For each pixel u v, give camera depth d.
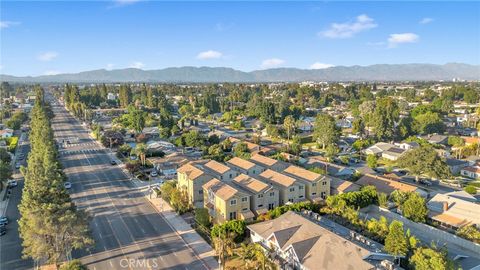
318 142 125.31
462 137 126.81
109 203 70.62
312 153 116.75
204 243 53.94
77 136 150.00
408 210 60.91
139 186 81.38
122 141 128.88
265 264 43.62
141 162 100.25
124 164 101.75
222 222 59.97
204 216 58.69
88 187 80.75
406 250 44.50
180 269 46.72
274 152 110.44
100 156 112.44
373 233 52.28
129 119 166.50
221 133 145.88
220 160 100.94
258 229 52.84
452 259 45.28
